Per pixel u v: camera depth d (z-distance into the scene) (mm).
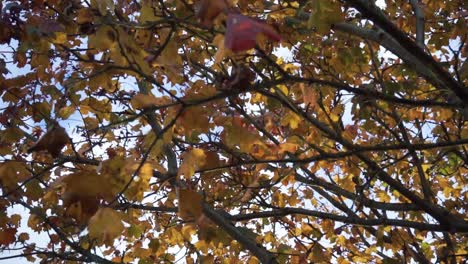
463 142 2969
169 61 2324
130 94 4156
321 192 5664
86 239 4543
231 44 1297
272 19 3568
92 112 3939
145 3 2309
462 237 6473
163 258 5953
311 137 3807
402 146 2980
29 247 4512
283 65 4508
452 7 4516
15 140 3641
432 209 4172
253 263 5910
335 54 4191
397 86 4031
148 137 2389
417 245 5574
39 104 3395
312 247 5195
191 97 2215
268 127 3334
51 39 2604
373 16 2543
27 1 2609
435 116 5129
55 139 2062
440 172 5883
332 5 2328
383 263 4996
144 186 2316
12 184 2736
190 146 3732
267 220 6125
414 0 4301
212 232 4254
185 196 2264
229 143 2492
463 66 4109
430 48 5324
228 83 2164
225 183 4984
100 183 2000
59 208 4664
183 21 2188
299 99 3844
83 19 2311
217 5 1650
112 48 2262
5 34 2471
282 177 3506
